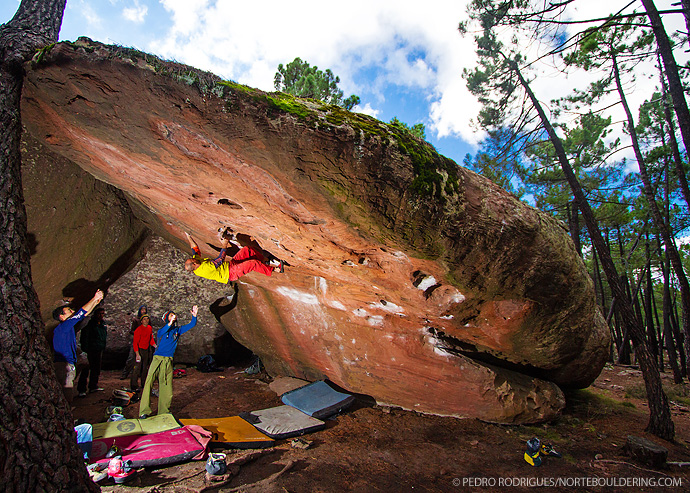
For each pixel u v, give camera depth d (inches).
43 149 185.0
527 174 528.4
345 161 122.6
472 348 231.0
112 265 234.1
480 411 225.5
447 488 150.0
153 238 319.0
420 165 133.5
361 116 133.6
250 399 247.0
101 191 215.6
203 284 333.7
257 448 171.6
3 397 78.3
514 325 197.9
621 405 286.7
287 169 122.6
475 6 336.5
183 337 330.0
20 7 114.3
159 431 164.6
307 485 143.0
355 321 241.9
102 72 101.0
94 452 139.8
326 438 192.9
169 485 132.5
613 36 312.7
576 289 192.7
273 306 274.5
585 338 222.7
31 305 88.7
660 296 935.7
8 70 98.7
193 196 157.2
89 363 236.1
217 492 131.7
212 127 112.2
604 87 381.4
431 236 148.0
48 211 192.9
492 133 396.5
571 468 172.1
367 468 162.6
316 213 139.5
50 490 80.7
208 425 181.2
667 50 196.1
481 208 150.5
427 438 201.5
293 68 553.3
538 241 165.2
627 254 600.7
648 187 349.4
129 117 112.7
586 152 508.4
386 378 242.4
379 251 162.9
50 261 198.7
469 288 176.7
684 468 173.5
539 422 229.5
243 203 150.4
